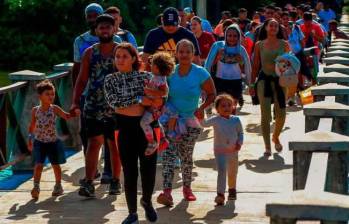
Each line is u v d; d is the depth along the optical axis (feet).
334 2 267.39
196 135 47.11
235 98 67.77
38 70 172.55
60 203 48.78
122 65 40.70
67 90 66.95
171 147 47.06
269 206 22.13
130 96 40.68
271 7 110.73
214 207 47.06
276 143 63.46
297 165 34.71
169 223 43.65
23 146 58.70
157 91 40.60
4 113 56.03
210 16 226.58
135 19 185.26
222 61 67.51
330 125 41.73
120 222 44.11
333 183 35.04
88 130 49.14
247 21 124.47
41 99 49.37
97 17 48.91
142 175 41.78
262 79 61.93
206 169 58.03
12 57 173.37
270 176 55.36
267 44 61.46
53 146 49.98
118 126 41.32
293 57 60.70
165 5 185.68
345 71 69.51
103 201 49.06
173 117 46.60
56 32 176.35
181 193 50.57
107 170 53.93
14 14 173.17
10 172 59.00
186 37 55.47
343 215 21.66
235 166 47.98
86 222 44.19
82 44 54.13
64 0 171.63
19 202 49.21
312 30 104.63
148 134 40.57
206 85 46.93
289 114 84.38
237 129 47.14
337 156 34.94
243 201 48.39
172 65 41.01
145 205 42.32
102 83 48.34
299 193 22.86
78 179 55.93
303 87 90.53
